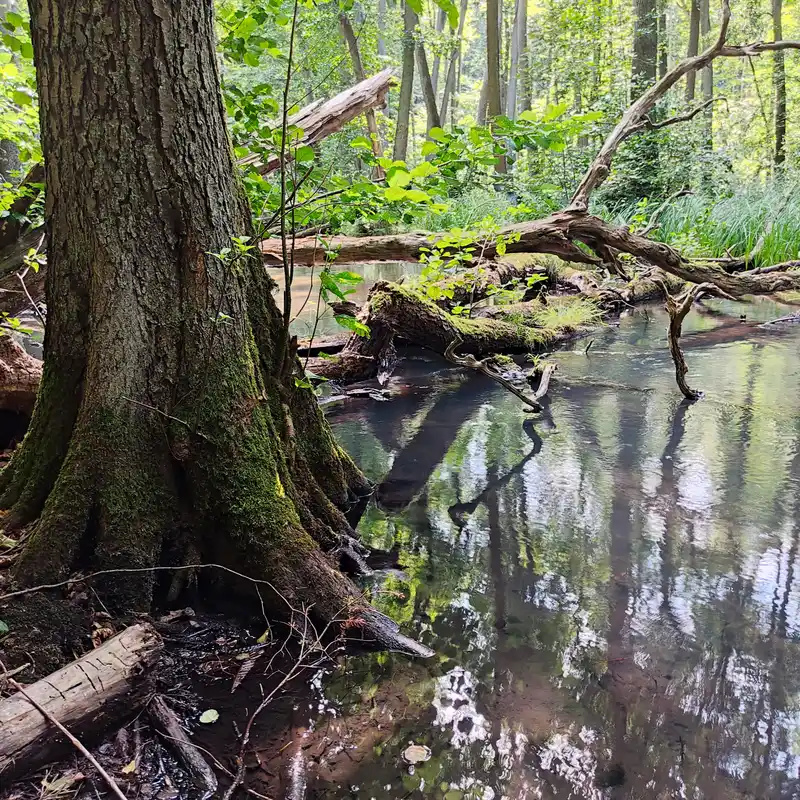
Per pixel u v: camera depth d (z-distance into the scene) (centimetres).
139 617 242
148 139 251
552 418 538
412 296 658
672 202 1210
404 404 591
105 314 257
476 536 342
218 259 268
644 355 731
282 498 274
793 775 188
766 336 805
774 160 1697
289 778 185
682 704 216
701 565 307
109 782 168
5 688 197
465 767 190
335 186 358
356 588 271
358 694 220
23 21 298
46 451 269
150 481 260
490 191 1370
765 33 2047
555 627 259
